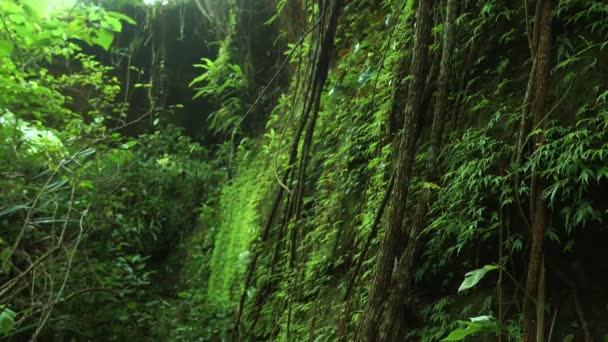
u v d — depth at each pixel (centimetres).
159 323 449
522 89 224
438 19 264
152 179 620
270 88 612
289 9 526
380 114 292
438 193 232
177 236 614
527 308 171
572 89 201
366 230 280
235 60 625
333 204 342
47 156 417
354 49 369
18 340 375
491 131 227
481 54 247
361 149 327
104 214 477
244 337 376
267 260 416
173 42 721
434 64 234
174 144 682
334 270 322
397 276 211
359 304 266
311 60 317
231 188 575
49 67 688
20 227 382
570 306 190
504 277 213
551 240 197
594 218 179
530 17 229
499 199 210
